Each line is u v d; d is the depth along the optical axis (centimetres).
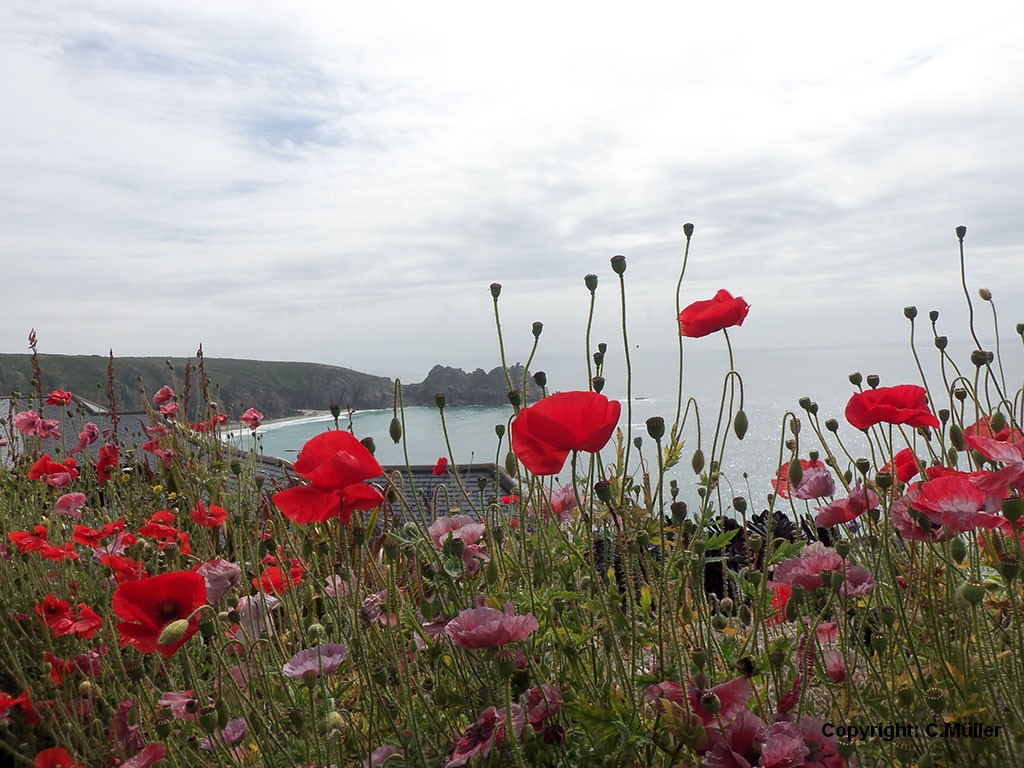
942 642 184
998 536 212
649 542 185
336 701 201
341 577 228
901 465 225
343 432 191
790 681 195
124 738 226
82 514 448
